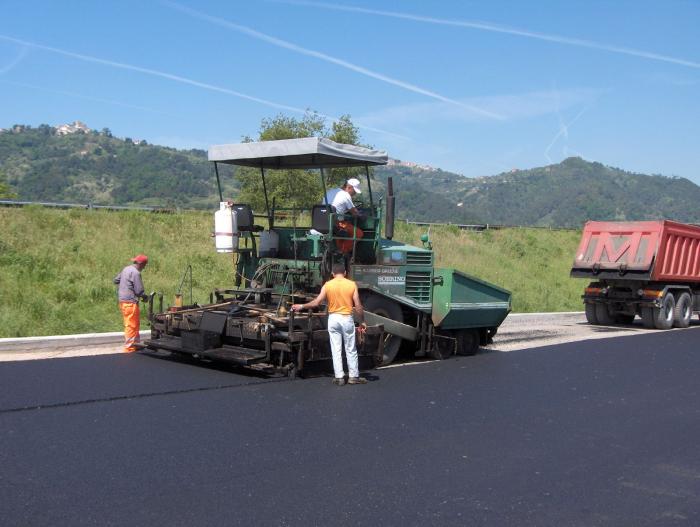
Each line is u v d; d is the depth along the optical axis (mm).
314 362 9562
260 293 9938
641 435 7090
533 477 5719
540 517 4895
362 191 11102
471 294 11570
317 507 4914
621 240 18016
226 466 5680
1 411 7086
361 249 10438
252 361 8891
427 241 11500
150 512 4723
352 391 8570
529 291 22844
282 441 6406
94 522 4539
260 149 9781
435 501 5113
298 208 10664
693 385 9766
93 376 8828
